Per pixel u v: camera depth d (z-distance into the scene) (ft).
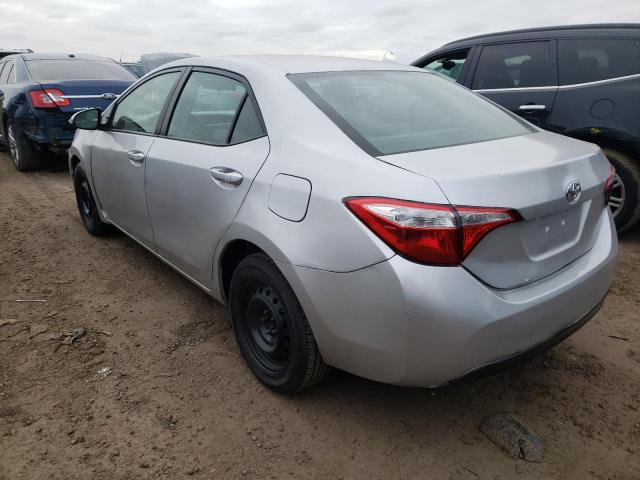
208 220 8.95
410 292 6.05
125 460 7.10
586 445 7.43
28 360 9.30
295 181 7.27
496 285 6.42
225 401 8.30
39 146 23.36
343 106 8.05
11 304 11.41
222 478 6.84
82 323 10.61
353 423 7.86
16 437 7.47
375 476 6.90
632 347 9.82
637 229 16.16
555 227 7.06
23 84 23.04
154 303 11.47
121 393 8.45
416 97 9.05
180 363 9.29
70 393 8.42
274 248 7.36
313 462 7.13
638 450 7.33
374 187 6.41
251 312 8.57
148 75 12.31
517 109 15.61
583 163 7.43
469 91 10.40
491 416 7.95
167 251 10.75
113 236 15.80
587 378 8.91
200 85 10.20
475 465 7.09
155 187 10.51
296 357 7.64
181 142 10.00
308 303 7.06
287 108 8.07
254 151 8.21
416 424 7.86
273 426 7.78
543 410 8.15
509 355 6.54
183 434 7.59
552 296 6.77
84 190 15.44
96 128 13.03
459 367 6.28
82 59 26.08
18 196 20.70
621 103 13.88
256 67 9.09
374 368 6.72
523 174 6.51
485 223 6.09
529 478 6.88
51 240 15.48
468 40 17.52
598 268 7.65
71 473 6.87
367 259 6.32
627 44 14.16
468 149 7.29
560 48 15.20
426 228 5.99
